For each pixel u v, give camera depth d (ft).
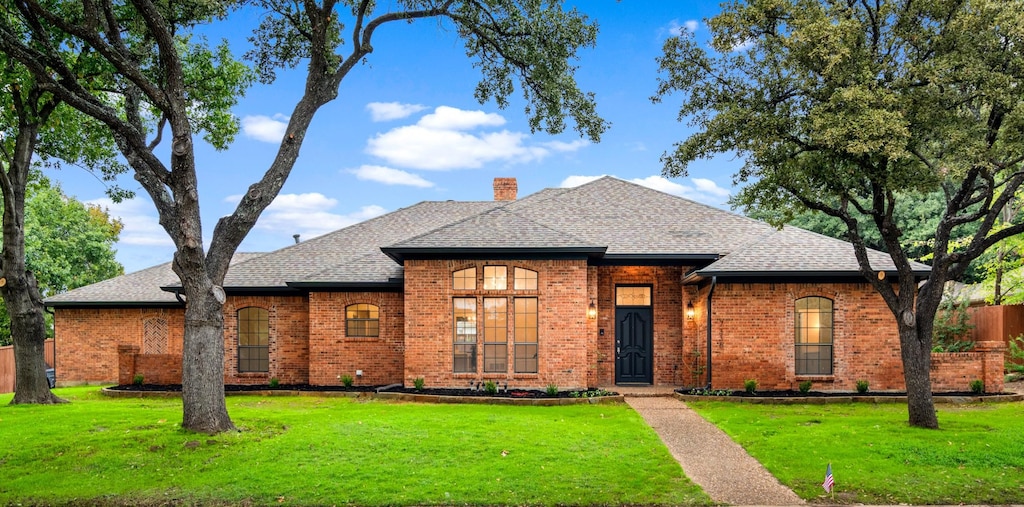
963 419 43.91
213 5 41.42
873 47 40.04
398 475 30.55
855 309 56.13
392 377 62.54
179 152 37.70
